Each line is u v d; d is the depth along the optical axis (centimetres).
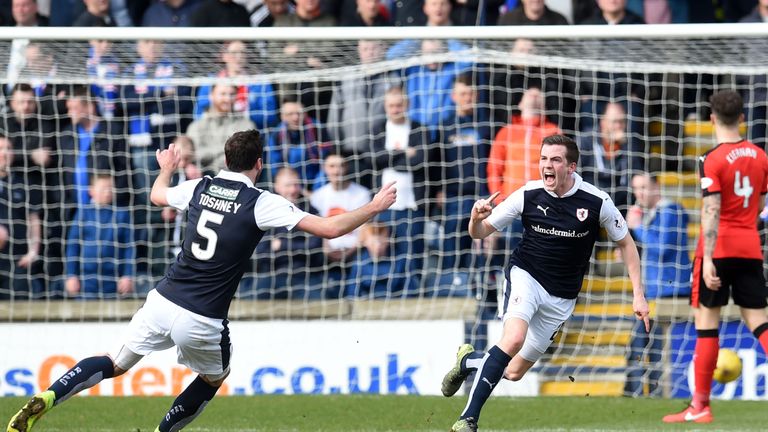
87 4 3544
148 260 3209
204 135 3222
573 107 3416
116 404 2769
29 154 3219
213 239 1828
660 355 3078
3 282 3200
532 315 2020
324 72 3123
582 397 2947
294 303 3144
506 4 3566
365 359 2972
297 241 3186
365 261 3203
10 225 3195
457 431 1911
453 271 3198
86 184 3216
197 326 1828
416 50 3222
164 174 1952
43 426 2431
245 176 1881
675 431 2353
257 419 2553
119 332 2998
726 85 3394
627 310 3172
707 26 2806
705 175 2384
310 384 2973
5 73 3130
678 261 3153
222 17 3578
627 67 3067
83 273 3195
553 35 2844
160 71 3200
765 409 2752
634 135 3219
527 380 3027
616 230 2019
